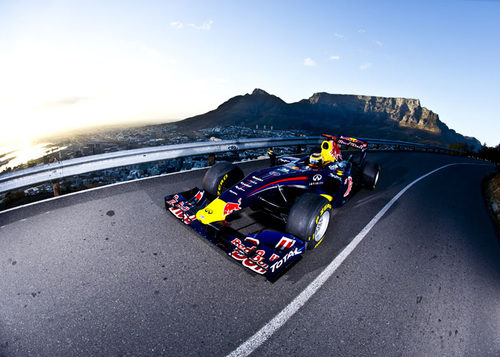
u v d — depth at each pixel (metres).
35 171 4.18
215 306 2.41
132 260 2.95
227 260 3.08
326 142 4.96
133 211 4.09
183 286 2.62
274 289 2.69
